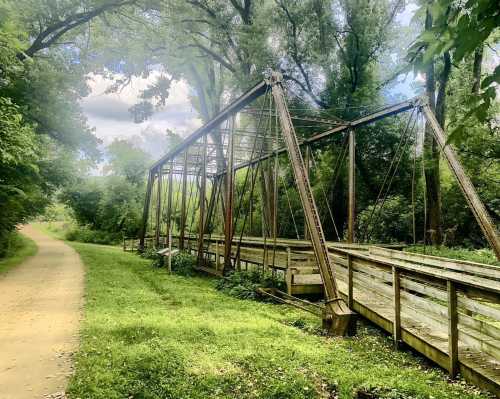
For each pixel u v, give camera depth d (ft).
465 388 13.93
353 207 46.16
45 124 67.05
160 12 76.28
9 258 67.10
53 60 68.44
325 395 13.67
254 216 89.92
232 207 43.98
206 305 29.68
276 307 29.89
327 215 69.67
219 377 14.56
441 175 65.51
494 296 12.80
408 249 46.29
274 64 73.31
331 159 69.41
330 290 23.34
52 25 61.62
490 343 13.09
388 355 18.28
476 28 6.67
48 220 236.43
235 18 92.17
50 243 124.67
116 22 78.79
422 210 61.57
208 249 59.31
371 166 67.00
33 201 76.07
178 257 56.95
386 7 66.03
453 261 25.64
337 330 21.77
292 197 74.23
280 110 30.96
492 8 6.47
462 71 56.29
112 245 133.28
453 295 15.02
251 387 13.98
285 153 65.05
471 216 62.34
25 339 19.76
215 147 77.36
